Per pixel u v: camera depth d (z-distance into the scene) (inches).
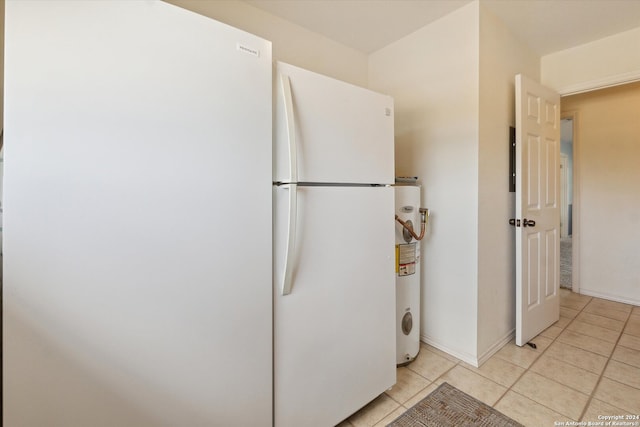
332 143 51.8
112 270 32.3
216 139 39.0
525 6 76.1
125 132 32.6
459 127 78.9
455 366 76.9
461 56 77.9
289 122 44.6
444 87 82.1
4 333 27.8
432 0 74.7
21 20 27.4
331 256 52.6
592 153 126.3
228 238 40.4
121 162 32.5
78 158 30.3
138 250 33.8
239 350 42.1
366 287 58.4
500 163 83.6
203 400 39.1
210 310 39.2
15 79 27.2
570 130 219.5
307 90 48.4
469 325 78.3
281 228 46.5
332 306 53.1
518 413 59.7
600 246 125.2
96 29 30.8
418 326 80.1
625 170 118.8
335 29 88.6
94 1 30.6
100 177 31.4
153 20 34.0
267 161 44.0
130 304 33.5
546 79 102.2
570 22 83.0
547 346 86.2
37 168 28.4
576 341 88.8
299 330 49.0
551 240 98.9
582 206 129.5
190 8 67.4
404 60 93.1
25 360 28.6
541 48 97.3
